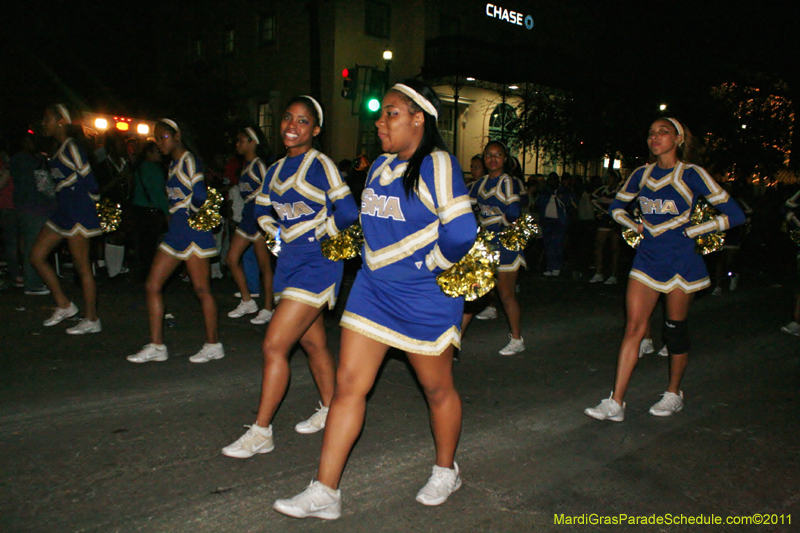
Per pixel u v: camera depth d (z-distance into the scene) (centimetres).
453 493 339
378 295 294
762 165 1756
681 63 1722
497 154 593
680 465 380
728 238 1045
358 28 2111
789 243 1549
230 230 1040
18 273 870
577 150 1894
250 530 299
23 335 621
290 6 2223
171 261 533
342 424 297
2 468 351
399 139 285
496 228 600
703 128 1694
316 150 367
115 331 649
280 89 2295
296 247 362
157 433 404
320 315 393
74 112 603
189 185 504
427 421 441
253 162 693
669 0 1734
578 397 502
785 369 596
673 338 454
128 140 1067
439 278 288
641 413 470
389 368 566
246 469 359
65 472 348
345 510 319
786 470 375
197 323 704
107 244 915
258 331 679
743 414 471
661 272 443
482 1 2453
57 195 607
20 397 458
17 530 292
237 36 2470
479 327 750
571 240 1416
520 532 304
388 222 288
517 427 436
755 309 909
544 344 672
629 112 1752
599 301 949
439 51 2256
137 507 315
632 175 467
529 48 2302
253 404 462
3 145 916
